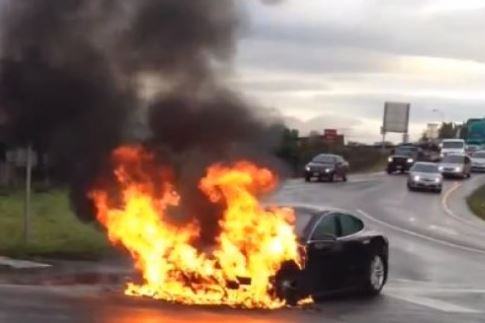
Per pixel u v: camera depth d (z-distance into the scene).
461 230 29.00
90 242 18.19
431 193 44.88
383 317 11.97
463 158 56.09
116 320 10.12
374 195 41.44
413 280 16.69
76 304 11.21
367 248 14.04
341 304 12.95
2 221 21.83
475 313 12.98
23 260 15.78
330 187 44.53
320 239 12.88
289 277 12.25
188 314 10.84
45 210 23.98
